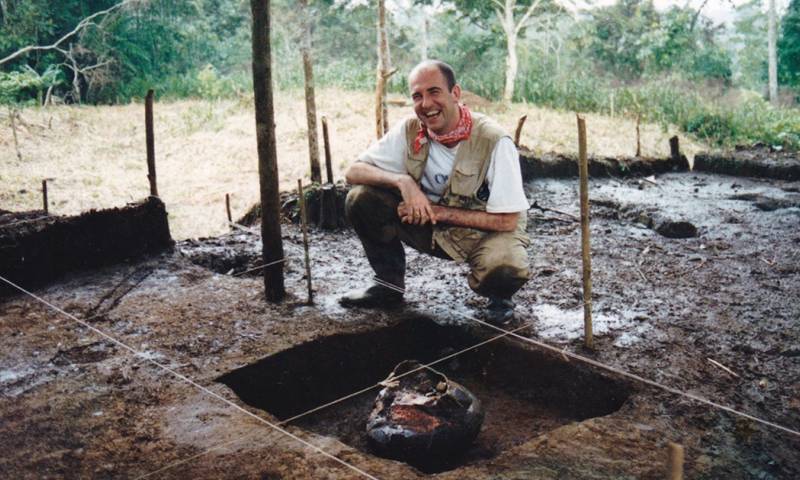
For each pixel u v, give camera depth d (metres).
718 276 4.18
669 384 2.76
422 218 3.12
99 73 17.50
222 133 12.64
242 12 23.36
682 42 21.52
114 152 11.18
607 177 7.60
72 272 3.98
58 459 2.22
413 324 3.46
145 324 3.30
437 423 2.43
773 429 2.43
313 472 2.13
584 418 2.88
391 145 3.30
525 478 2.12
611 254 4.64
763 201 6.26
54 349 3.01
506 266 3.17
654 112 15.34
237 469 2.15
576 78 18.30
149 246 4.33
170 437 2.34
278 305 3.58
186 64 21.12
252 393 2.92
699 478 2.13
